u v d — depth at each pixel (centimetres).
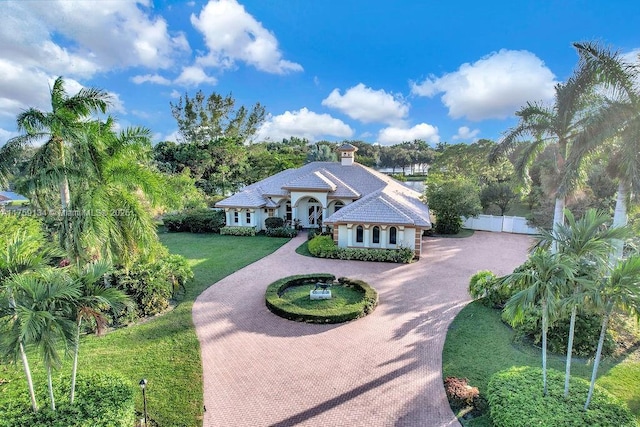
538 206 3500
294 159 6900
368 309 1681
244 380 1183
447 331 1503
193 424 986
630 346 1338
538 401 922
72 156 1731
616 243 1281
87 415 892
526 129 2114
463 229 3859
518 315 937
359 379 1180
